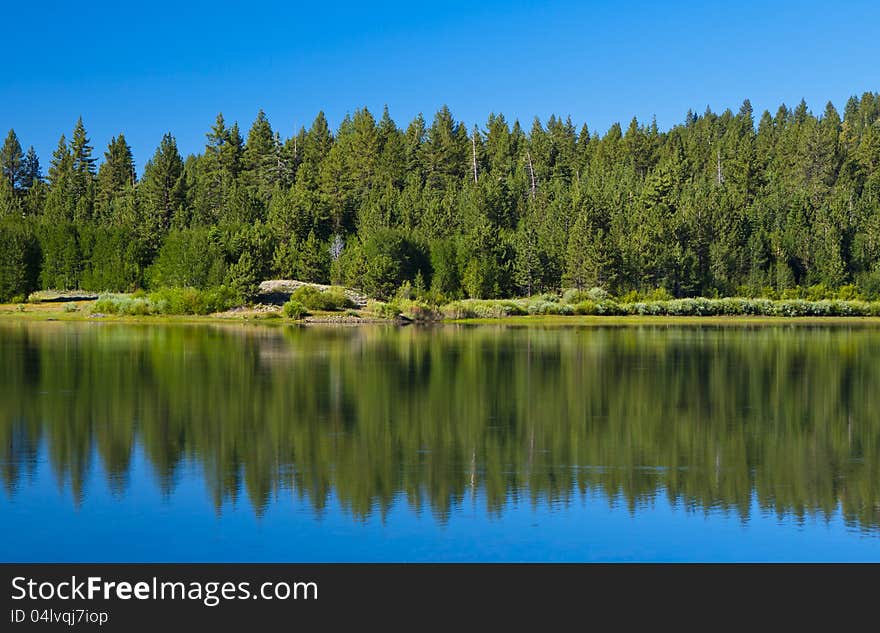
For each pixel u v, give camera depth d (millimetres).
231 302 98062
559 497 20266
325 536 17672
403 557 16719
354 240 138625
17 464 22594
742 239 134875
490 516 18906
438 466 22891
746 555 16984
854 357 50719
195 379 38562
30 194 173125
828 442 26188
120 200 164375
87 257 122688
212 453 23984
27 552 16812
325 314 94750
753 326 89250
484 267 121188
